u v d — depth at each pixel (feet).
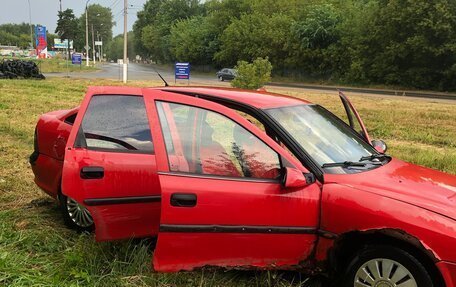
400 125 53.52
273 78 197.06
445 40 133.39
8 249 13.56
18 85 91.15
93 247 13.70
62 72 179.83
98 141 13.96
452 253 9.98
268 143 11.84
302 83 176.96
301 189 11.49
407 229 10.36
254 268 11.64
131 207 13.80
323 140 13.16
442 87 136.46
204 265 11.51
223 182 11.57
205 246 11.41
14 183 21.63
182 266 11.43
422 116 63.46
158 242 11.23
